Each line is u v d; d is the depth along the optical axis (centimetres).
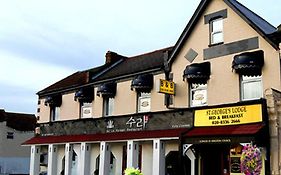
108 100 2567
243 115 1739
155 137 2048
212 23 2039
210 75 1975
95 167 2519
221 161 1941
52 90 2998
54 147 2797
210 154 1988
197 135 1784
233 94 1862
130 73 2384
